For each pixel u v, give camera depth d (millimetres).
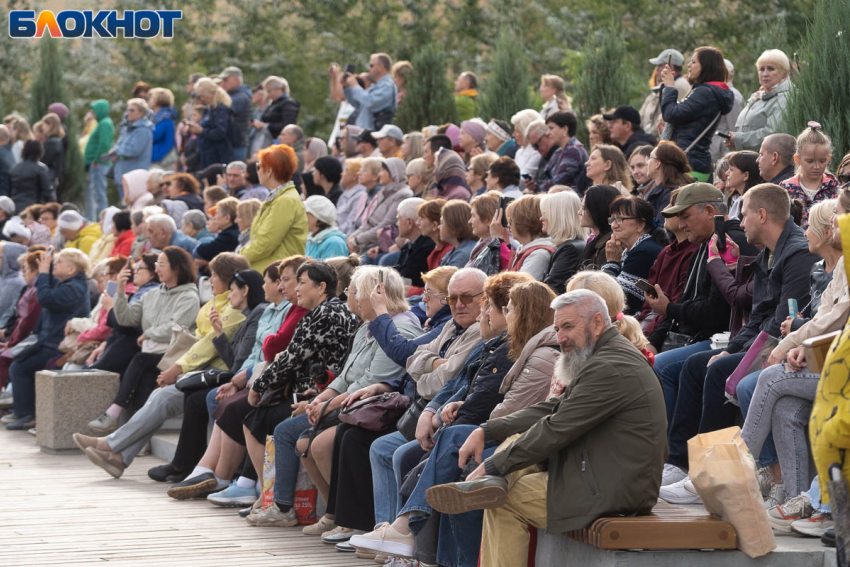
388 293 12891
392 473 11789
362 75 27656
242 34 44281
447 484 9242
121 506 14547
